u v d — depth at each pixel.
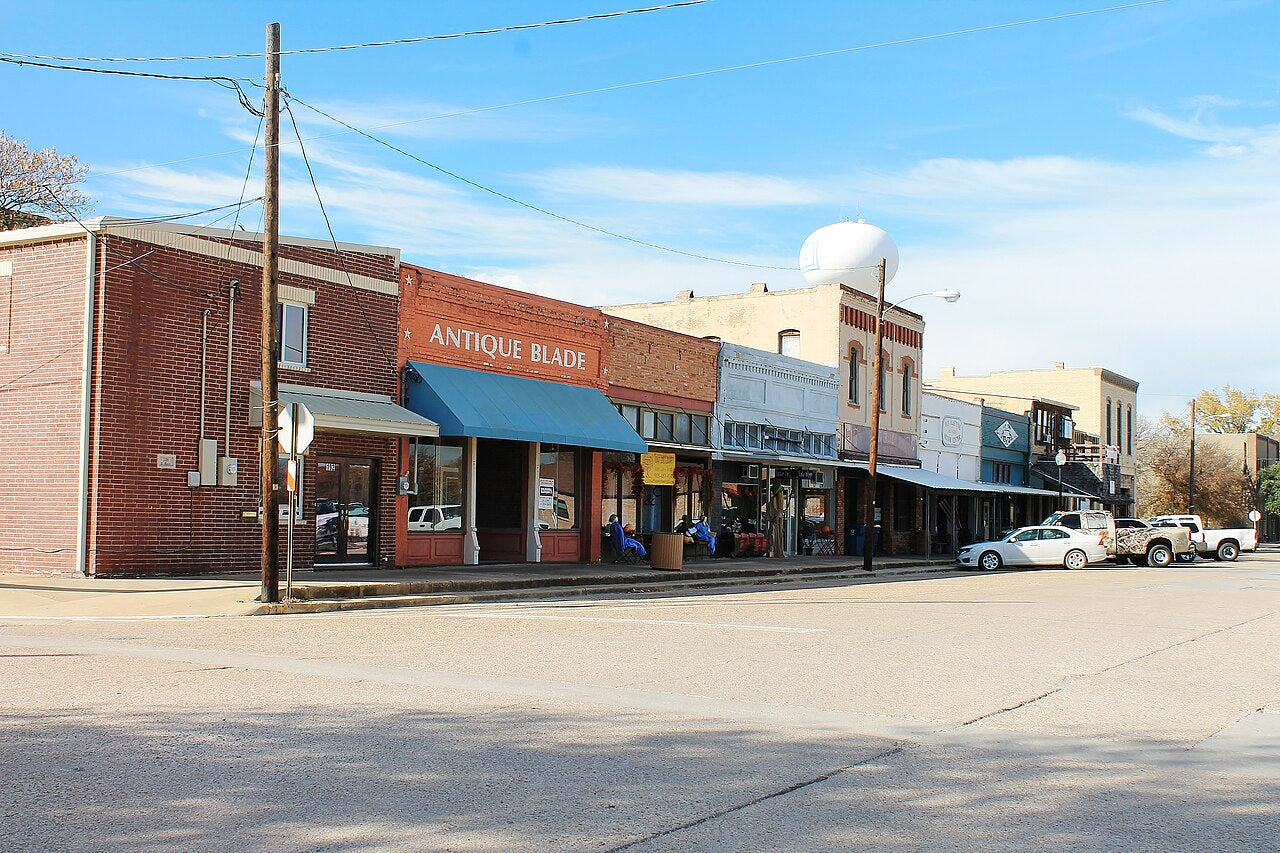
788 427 37.44
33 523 18.84
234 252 20.23
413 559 23.42
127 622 14.80
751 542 34.38
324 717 8.17
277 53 16.77
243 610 15.90
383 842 5.34
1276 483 89.06
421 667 10.80
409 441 23.23
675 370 31.64
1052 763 7.38
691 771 6.85
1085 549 37.22
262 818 5.68
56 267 18.86
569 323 27.52
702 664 11.35
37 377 18.94
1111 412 69.88
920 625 15.93
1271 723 9.05
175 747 7.14
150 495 18.91
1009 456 56.16
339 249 21.83
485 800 6.10
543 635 13.62
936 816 6.04
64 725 7.76
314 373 21.33
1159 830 5.90
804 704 9.24
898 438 45.25
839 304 40.88
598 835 5.52
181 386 19.36
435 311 23.89
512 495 26.73
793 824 5.80
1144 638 14.92
